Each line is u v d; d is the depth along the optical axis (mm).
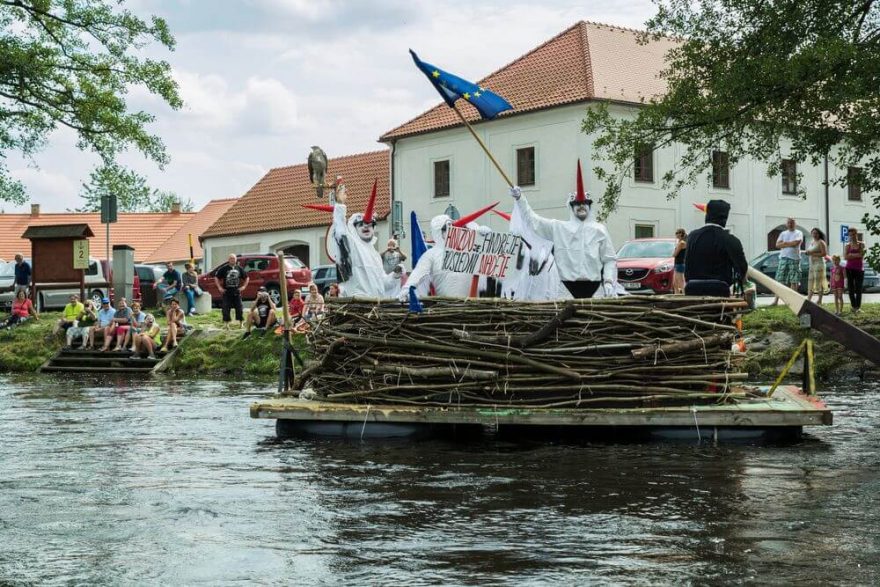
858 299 21984
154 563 6234
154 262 61625
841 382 17188
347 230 12656
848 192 45812
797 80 19547
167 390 18312
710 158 22953
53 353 25172
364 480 8648
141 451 10555
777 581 5637
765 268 32562
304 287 36562
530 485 8305
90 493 8336
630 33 42500
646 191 39125
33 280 27656
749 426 10367
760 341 19328
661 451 9875
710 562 6008
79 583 5852
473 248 11516
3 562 6305
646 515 7188
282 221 50250
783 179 43406
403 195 45031
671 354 10734
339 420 11125
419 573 5906
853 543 6379
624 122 22422
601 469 8953
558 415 10469
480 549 6379
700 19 22094
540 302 10867
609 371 10688
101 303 25391
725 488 8062
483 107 11891
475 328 10945
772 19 21125
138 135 33688
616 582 5664
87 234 27484
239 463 9656
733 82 20594
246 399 16312
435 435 11031
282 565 6141
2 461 10000
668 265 26078
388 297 12078
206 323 25812
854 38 20984
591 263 11977
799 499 7625
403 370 11016
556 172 39031
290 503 7805
